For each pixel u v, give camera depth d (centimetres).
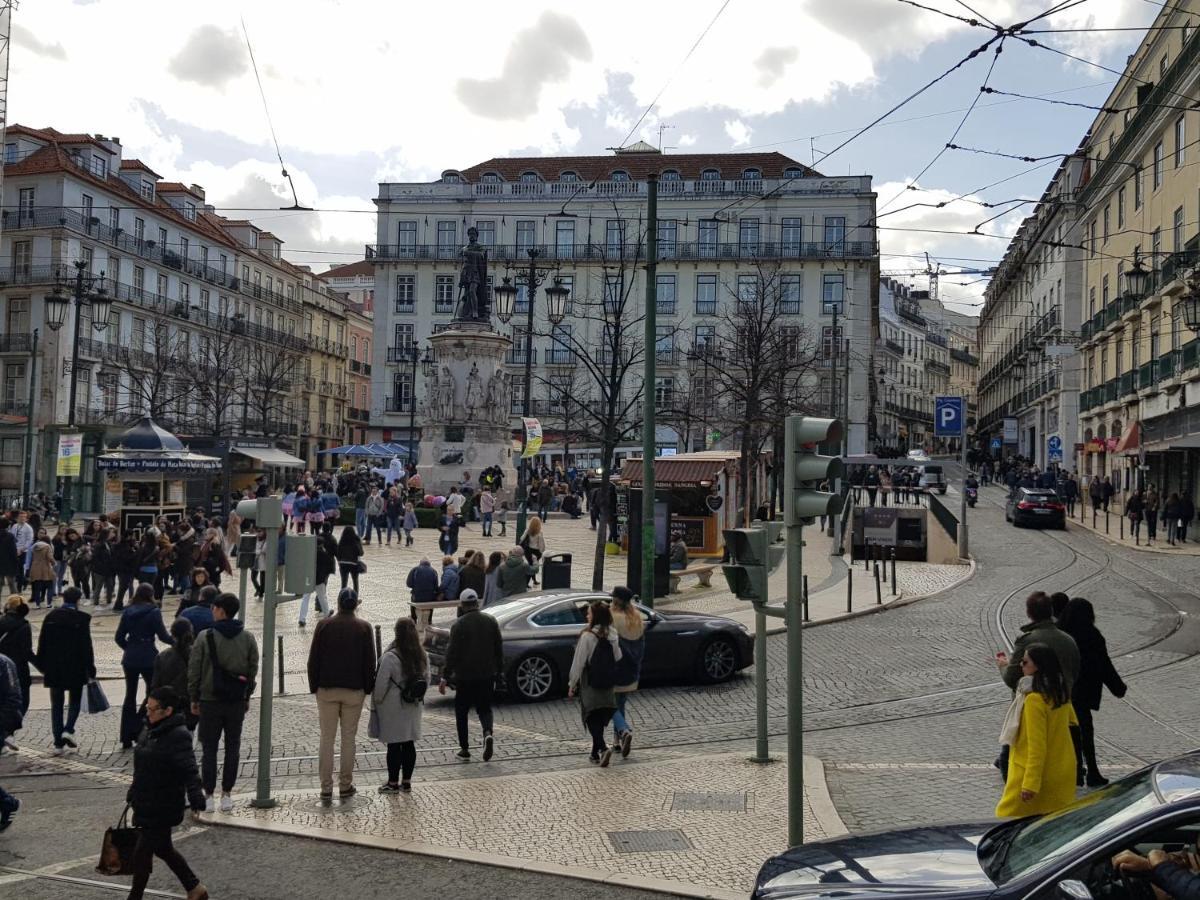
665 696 1390
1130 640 1769
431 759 1084
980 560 2981
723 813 845
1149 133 4016
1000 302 9200
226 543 2680
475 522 4000
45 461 5625
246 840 806
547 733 1197
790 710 662
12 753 1138
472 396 4206
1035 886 409
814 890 449
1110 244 4831
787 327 5150
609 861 735
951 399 2998
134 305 6228
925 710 1297
